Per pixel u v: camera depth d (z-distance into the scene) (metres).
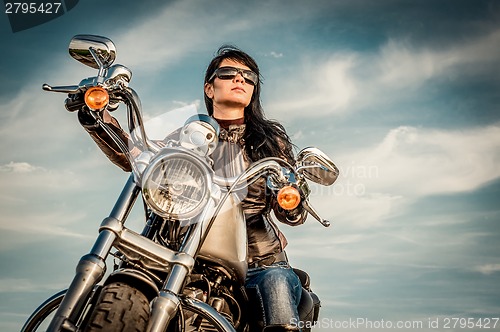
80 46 3.00
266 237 3.43
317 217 3.02
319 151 3.09
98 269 2.55
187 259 2.66
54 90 2.89
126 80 2.96
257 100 3.80
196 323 2.89
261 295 3.21
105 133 3.08
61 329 2.40
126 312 2.45
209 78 3.95
